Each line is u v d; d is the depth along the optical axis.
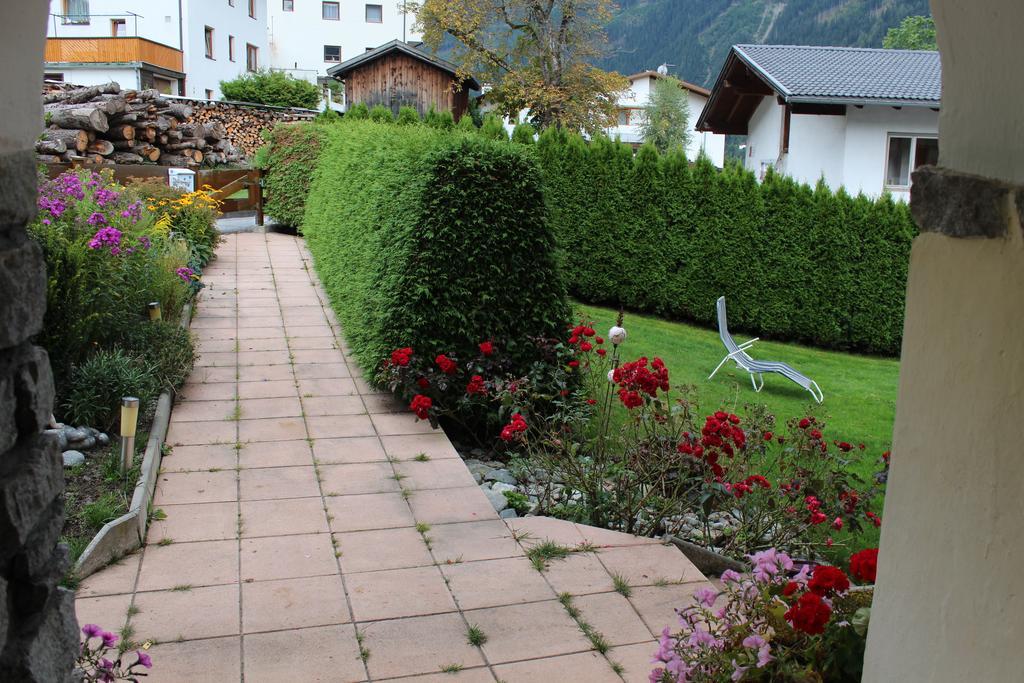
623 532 4.42
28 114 1.69
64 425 4.87
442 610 3.56
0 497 1.56
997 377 1.59
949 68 1.74
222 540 4.09
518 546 4.17
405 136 7.42
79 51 25.67
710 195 11.08
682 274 11.27
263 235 12.83
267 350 7.30
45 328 5.12
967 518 1.67
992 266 1.61
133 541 3.94
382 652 3.24
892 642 1.93
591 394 6.41
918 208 1.84
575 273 11.72
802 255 11.03
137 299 6.49
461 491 4.79
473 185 5.99
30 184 1.71
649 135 34.41
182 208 10.41
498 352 6.05
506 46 23.97
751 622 2.59
